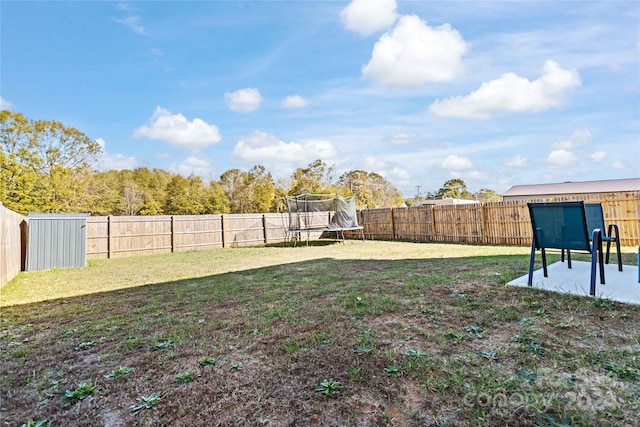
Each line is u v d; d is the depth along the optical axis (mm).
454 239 11461
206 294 4344
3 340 2746
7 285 5754
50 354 2404
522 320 2578
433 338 2326
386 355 2084
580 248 3264
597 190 21234
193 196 24453
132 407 1664
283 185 26953
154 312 3512
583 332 2301
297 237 14281
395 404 1585
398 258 7473
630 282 3404
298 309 3273
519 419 1434
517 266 4953
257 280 5277
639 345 2066
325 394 1689
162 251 11734
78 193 19141
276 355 2193
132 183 22766
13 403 1741
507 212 9984
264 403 1646
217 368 2049
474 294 3391
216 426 1485
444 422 1438
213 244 12883
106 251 10633
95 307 3891
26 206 16891
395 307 3096
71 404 1715
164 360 2205
